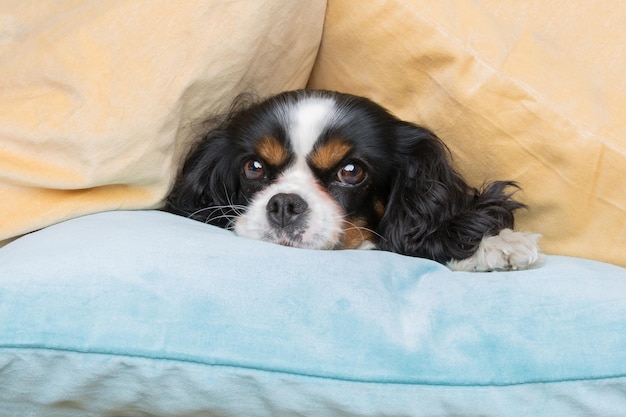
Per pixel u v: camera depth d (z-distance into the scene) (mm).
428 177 1914
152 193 1687
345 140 1833
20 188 1567
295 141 1843
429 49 1771
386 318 1158
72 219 1560
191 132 1854
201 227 1554
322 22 1896
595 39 1964
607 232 1676
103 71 1561
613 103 1730
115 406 1168
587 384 1103
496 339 1142
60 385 1110
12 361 1075
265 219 1793
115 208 1611
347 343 1118
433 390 1098
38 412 1173
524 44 1811
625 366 1101
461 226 1855
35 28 1747
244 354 1090
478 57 1729
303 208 1771
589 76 1817
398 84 1891
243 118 1935
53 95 1580
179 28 1603
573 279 1277
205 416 1175
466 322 1175
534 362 1114
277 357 1092
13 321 1082
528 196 1763
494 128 1747
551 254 1780
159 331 1097
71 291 1124
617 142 1609
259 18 1672
